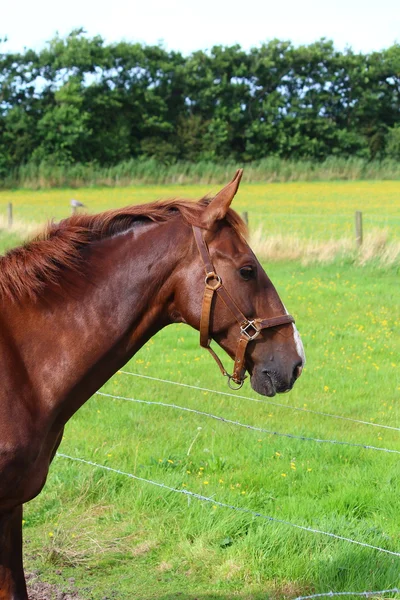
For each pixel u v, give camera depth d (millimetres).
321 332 10703
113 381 8195
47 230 3281
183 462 5891
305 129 59969
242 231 3193
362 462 5984
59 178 49906
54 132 52094
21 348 3039
